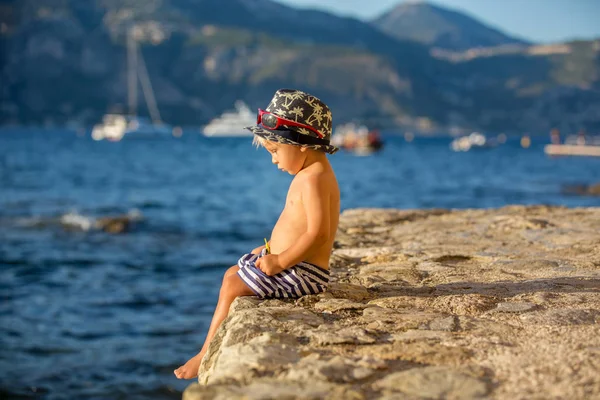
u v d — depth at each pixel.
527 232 6.16
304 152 3.54
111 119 150.50
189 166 58.25
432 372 2.47
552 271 4.47
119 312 10.47
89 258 15.13
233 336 2.95
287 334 2.96
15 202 27.17
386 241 6.00
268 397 2.24
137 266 14.31
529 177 46.62
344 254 5.34
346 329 3.04
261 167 57.56
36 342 8.91
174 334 9.25
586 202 30.03
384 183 41.97
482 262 4.91
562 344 2.80
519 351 2.73
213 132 184.12
